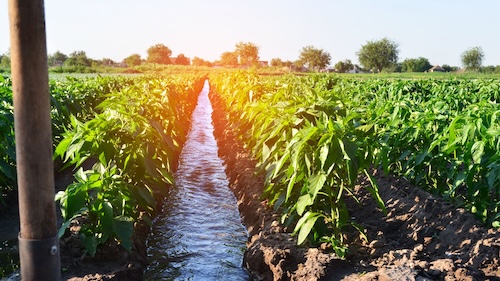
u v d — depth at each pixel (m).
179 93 19.33
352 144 5.56
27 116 3.43
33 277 3.61
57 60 109.50
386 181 9.13
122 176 6.72
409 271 5.07
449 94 12.79
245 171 10.57
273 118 7.62
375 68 104.12
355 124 6.54
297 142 5.95
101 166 5.97
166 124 11.24
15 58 3.37
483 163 6.35
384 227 7.36
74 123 6.43
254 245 6.77
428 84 19.41
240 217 9.20
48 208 3.60
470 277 4.96
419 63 117.94
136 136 6.80
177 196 10.47
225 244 7.86
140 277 6.10
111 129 6.53
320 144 5.67
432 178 8.18
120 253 6.13
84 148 6.00
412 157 8.05
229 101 17.23
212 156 15.29
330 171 5.65
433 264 5.31
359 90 17.19
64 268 5.57
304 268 5.59
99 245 5.97
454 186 6.74
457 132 6.98
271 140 7.78
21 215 3.59
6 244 7.26
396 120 8.20
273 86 14.09
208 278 6.63
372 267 5.54
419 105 10.23
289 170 6.10
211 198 10.48
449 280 4.95
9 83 11.41
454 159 7.27
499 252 5.60
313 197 5.58
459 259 5.74
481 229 6.30
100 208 5.58
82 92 14.79
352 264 5.66
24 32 3.34
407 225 7.15
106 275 5.48
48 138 3.54
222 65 131.88
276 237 6.54
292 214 6.69
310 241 6.27
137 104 7.90
